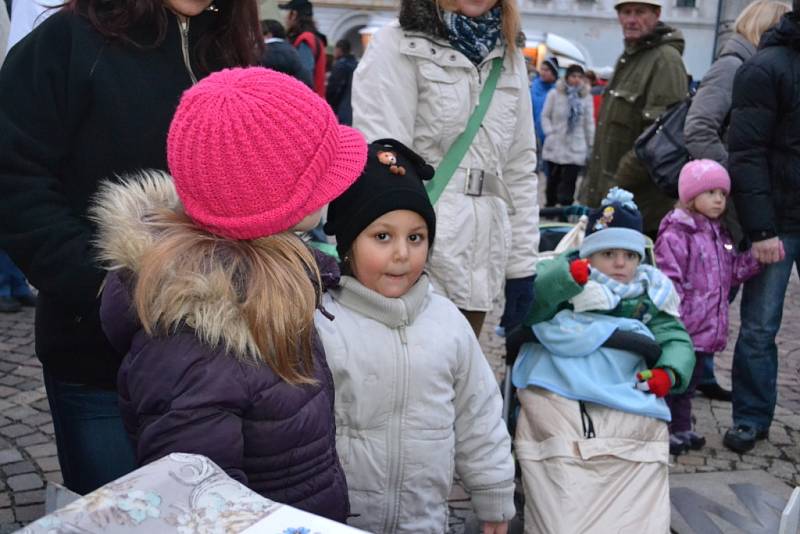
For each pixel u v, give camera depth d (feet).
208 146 4.88
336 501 5.46
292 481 5.21
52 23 6.48
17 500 10.81
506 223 9.68
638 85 16.98
